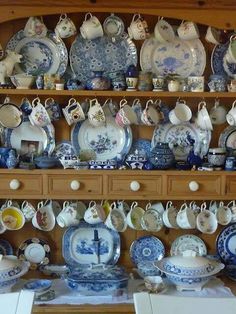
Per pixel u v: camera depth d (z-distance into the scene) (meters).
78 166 1.99
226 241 2.14
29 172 1.97
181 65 2.09
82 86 1.97
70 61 2.05
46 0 1.89
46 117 1.96
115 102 2.09
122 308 1.77
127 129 2.10
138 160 2.02
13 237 2.13
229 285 1.97
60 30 1.93
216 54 2.07
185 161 2.07
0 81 1.93
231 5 1.93
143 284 1.95
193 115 2.11
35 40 2.03
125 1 1.91
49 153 2.08
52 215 2.07
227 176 2.00
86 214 2.04
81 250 2.14
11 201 2.09
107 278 1.87
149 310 1.24
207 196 2.02
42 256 2.12
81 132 2.10
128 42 2.06
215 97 2.06
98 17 2.03
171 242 2.16
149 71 2.04
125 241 2.16
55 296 1.84
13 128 2.04
